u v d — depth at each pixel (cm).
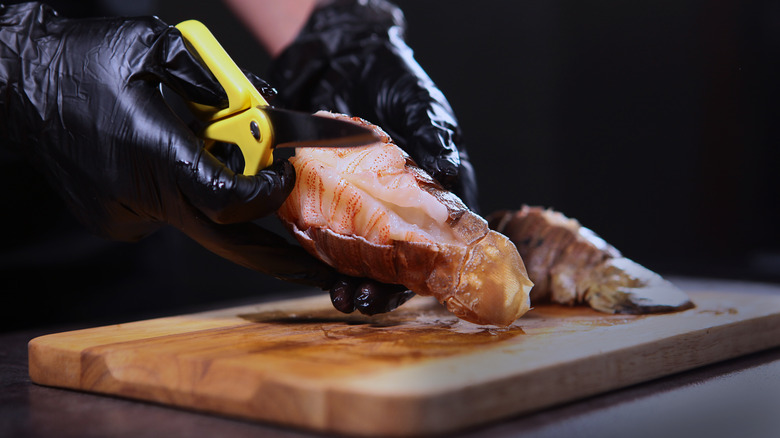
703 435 50
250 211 60
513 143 150
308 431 50
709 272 113
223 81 62
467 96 147
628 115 145
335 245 62
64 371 58
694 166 139
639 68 143
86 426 52
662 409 54
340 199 61
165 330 63
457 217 61
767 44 128
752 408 54
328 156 62
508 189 150
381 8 84
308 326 65
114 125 62
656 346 58
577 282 72
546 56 150
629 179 146
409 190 61
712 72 135
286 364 53
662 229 143
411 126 72
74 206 65
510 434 50
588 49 149
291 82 83
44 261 92
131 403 56
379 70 78
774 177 131
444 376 51
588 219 150
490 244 61
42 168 65
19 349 72
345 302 65
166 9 118
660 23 140
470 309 60
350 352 56
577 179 151
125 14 95
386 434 48
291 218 63
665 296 69
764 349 66
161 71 63
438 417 49
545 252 73
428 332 62
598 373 55
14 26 65
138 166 61
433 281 61
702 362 61
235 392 52
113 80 62
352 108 80
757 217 133
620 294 69
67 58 63
